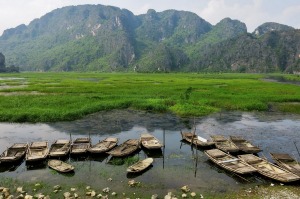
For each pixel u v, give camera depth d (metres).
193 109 44.84
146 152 24.97
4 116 37.28
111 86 78.62
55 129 33.50
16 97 53.03
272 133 32.59
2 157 21.34
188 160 22.91
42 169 20.64
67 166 20.33
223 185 18.23
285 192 17.27
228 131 33.50
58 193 16.78
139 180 18.81
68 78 134.75
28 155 21.94
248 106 47.75
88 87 75.19
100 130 33.47
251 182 18.75
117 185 17.98
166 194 16.88
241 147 24.94
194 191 17.33
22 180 18.70
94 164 21.78
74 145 24.88
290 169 20.03
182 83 92.44
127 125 36.09
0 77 146.50
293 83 113.19
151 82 97.50
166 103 49.78
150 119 39.69
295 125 36.84
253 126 36.16
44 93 62.91
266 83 97.19
